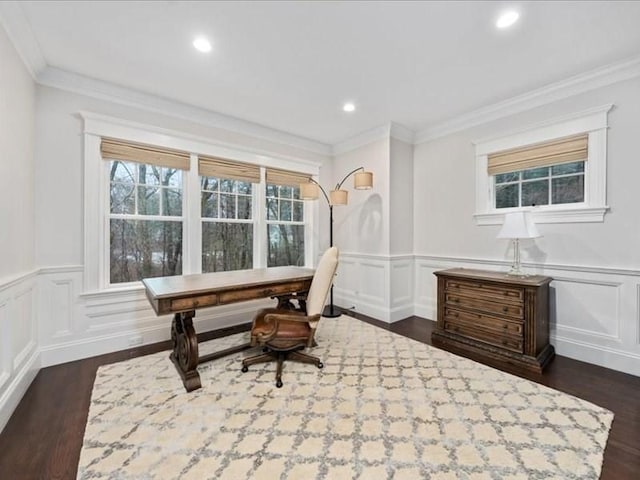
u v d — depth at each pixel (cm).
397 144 385
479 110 325
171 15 185
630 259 238
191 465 142
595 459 145
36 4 175
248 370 239
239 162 367
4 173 185
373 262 394
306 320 231
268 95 295
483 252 333
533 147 291
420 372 235
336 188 413
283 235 423
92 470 138
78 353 261
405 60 234
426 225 390
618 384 218
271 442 157
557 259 275
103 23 192
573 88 262
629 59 230
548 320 272
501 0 173
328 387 212
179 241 329
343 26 195
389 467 140
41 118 246
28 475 135
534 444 155
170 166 314
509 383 218
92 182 268
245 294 240
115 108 280
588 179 258
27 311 220
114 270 290
